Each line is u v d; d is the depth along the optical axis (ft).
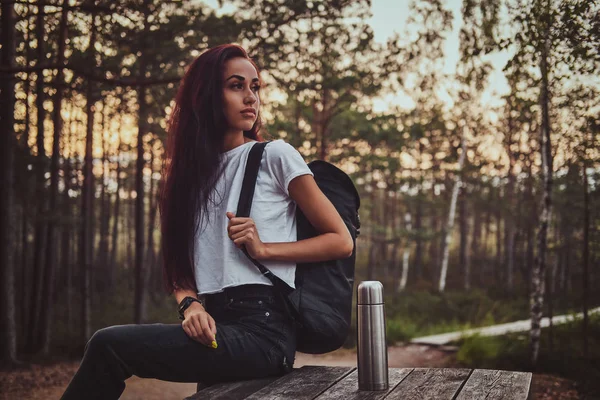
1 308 42.16
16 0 26.20
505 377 6.00
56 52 47.32
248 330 6.25
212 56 7.00
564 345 40.01
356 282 129.70
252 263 6.38
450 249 177.27
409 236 111.55
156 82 27.20
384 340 5.75
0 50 40.75
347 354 52.90
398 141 97.14
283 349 6.31
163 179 7.11
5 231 42.50
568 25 15.37
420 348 50.49
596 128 30.07
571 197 47.57
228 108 6.89
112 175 113.50
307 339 6.53
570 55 15.78
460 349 42.19
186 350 5.99
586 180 36.11
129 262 125.08
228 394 5.74
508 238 118.93
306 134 76.33
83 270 55.21
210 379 6.19
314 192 6.44
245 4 42.11
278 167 6.56
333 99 79.05
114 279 108.88
